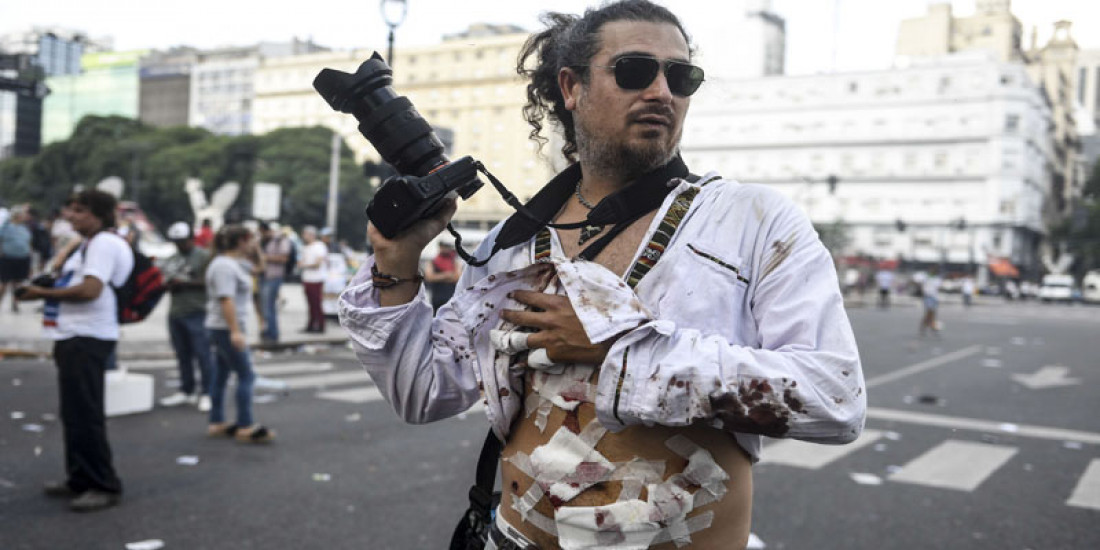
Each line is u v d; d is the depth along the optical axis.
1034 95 68.56
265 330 12.36
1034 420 8.30
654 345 1.20
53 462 5.43
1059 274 74.50
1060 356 16.19
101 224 4.50
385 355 1.50
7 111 111.44
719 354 1.17
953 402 9.41
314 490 4.98
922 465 6.05
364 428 6.95
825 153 71.25
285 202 49.81
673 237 1.29
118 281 4.51
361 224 65.06
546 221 1.47
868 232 69.75
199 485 5.01
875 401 9.32
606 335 1.20
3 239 14.94
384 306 1.48
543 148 1.73
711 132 75.31
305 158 64.06
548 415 1.31
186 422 6.94
